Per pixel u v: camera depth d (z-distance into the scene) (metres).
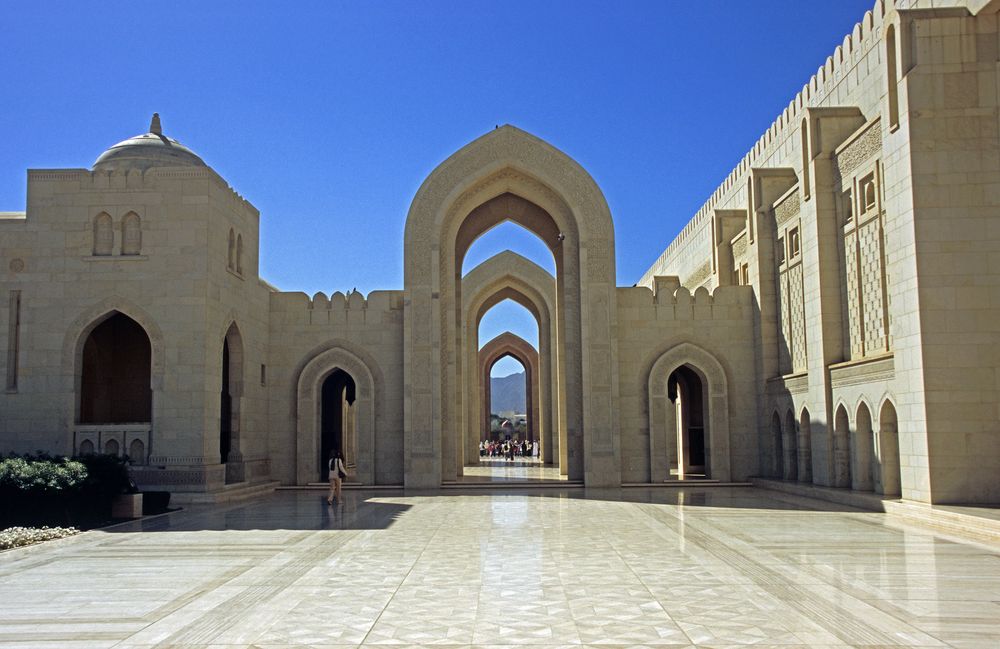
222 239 18.34
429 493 19.20
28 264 17.56
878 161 15.15
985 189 13.20
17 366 17.34
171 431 17.03
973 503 12.73
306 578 8.41
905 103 13.47
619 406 20.95
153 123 20.00
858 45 17.16
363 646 5.91
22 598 7.56
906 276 13.53
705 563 9.10
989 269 13.09
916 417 13.26
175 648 5.91
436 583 8.09
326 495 18.92
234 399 19.41
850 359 16.55
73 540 11.42
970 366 12.97
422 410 20.67
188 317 17.31
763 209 21.09
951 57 13.40
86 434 17.12
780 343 20.53
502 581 8.16
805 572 8.52
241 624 6.55
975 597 7.31
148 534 12.00
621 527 12.27
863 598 7.29
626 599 7.30
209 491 16.81
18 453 17.03
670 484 20.53
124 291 17.42
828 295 17.14
